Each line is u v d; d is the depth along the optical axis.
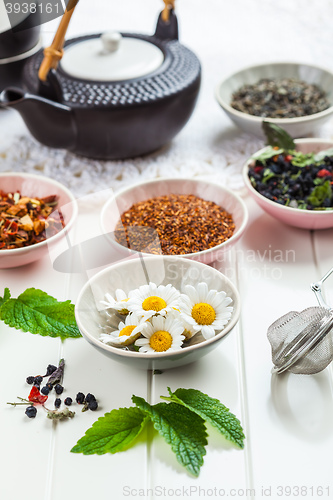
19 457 0.55
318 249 0.71
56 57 0.73
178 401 0.56
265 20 1.05
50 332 0.62
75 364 0.61
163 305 0.60
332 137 0.83
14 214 0.69
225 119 0.88
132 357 0.56
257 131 0.81
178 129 0.81
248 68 0.88
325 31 1.03
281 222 0.74
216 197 0.72
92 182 0.78
